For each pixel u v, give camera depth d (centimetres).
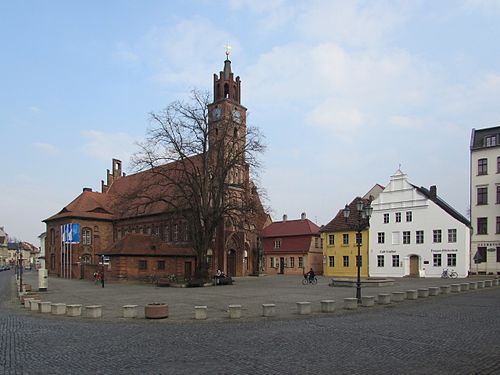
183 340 1509
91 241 8044
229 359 1208
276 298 3073
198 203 5006
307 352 1288
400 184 6594
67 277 7619
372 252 6838
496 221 6069
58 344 1457
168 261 5800
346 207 2880
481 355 1239
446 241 6066
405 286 4200
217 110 6384
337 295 3284
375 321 1912
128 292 3869
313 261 8094
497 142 6172
